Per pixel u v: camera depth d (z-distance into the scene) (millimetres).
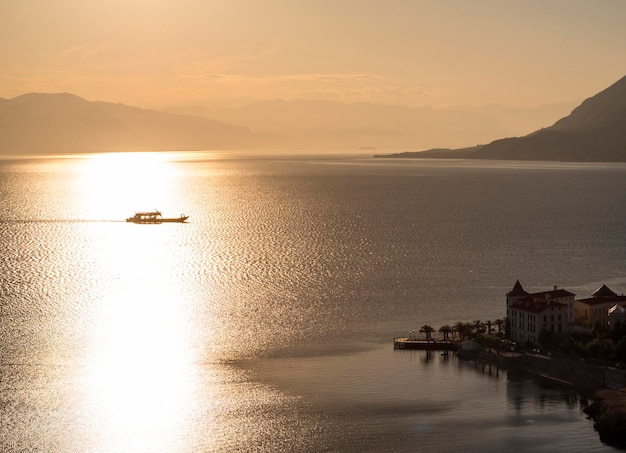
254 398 193125
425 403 191625
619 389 194500
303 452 165000
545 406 191000
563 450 167500
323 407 188125
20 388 196375
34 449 165000
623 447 168875
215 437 171750
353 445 168375
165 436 171750
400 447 167875
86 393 194250
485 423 180625
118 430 174375
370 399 193750
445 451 166000
